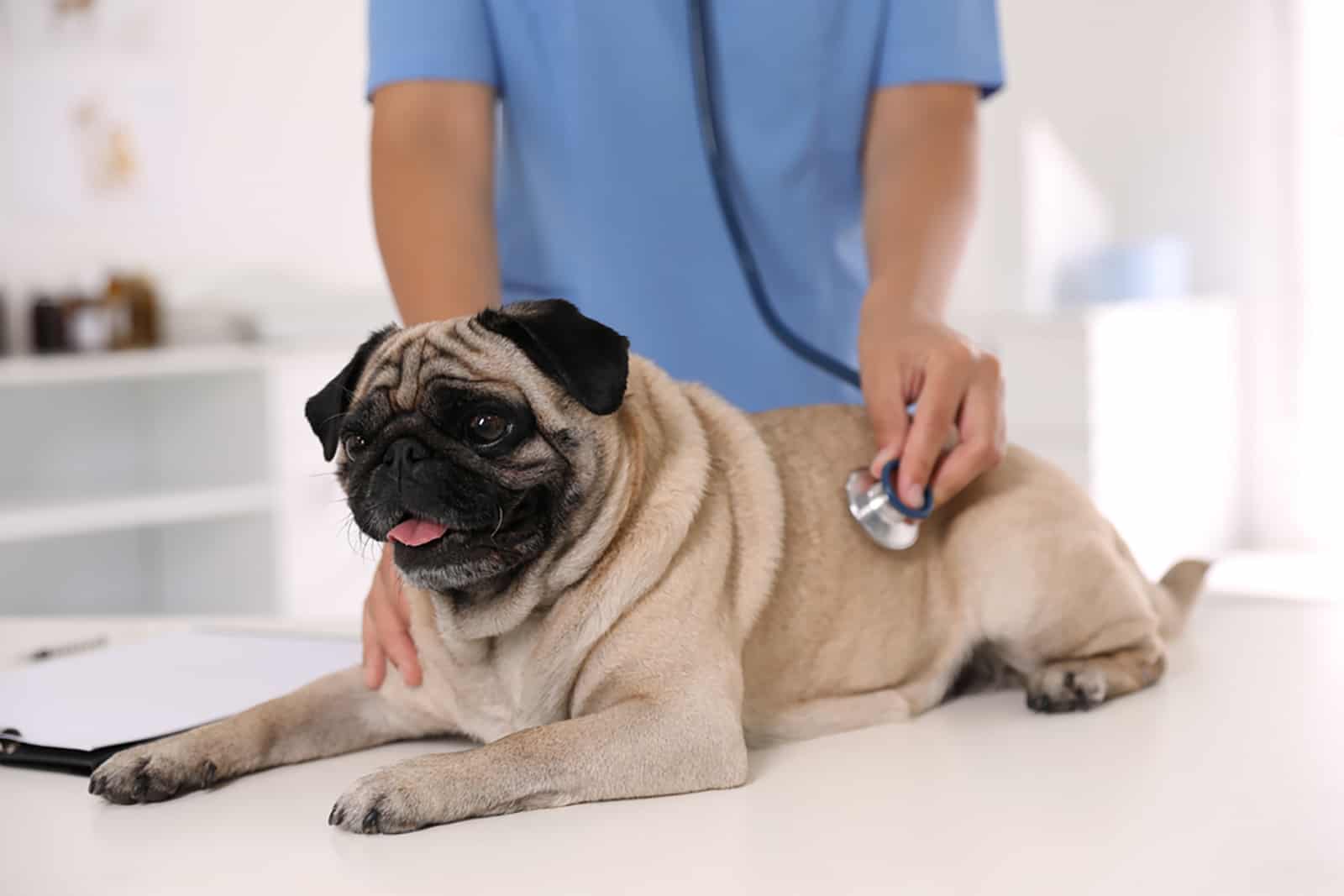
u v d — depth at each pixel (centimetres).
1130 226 552
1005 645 139
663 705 109
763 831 92
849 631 131
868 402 134
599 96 170
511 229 180
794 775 107
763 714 125
